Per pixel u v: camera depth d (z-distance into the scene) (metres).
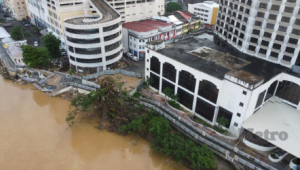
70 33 63.97
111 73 67.38
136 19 100.00
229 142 43.19
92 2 81.38
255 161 38.62
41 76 69.44
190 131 45.41
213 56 54.78
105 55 68.75
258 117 43.94
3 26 113.56
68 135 49.41
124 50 83.44
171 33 89.06
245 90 40.12
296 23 47.25
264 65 50.84
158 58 55.56
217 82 43.75
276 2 48.84
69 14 78.88
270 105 47.06
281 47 50.41
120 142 48.06
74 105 53.44
